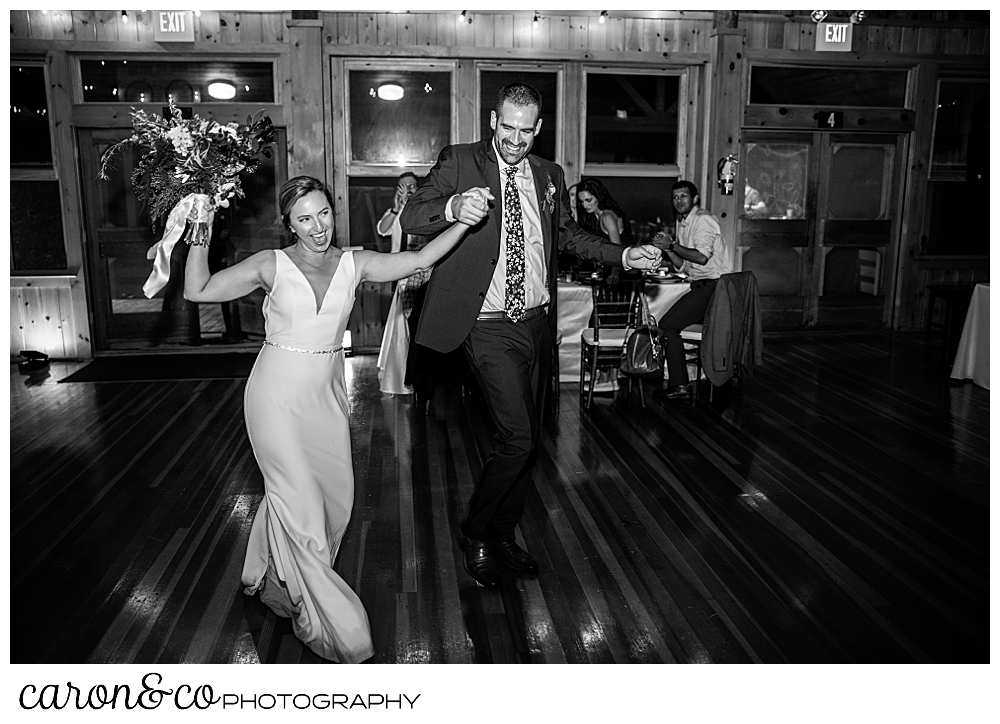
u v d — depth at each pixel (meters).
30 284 6.60
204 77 6.63
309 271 2.33
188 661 2.38
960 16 7.52
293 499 2.35
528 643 2.47
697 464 4.09
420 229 2.66
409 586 2.82
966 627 2.55
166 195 2.29
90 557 3.03
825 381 5.89
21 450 4.30
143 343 7.01
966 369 5.84
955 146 7.80
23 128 6.52
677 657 2.40
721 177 6.85
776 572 2.92
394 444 4.43
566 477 3.91
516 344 2.73
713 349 5.17
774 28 7.23
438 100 6.95
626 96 7.20
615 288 5.55
